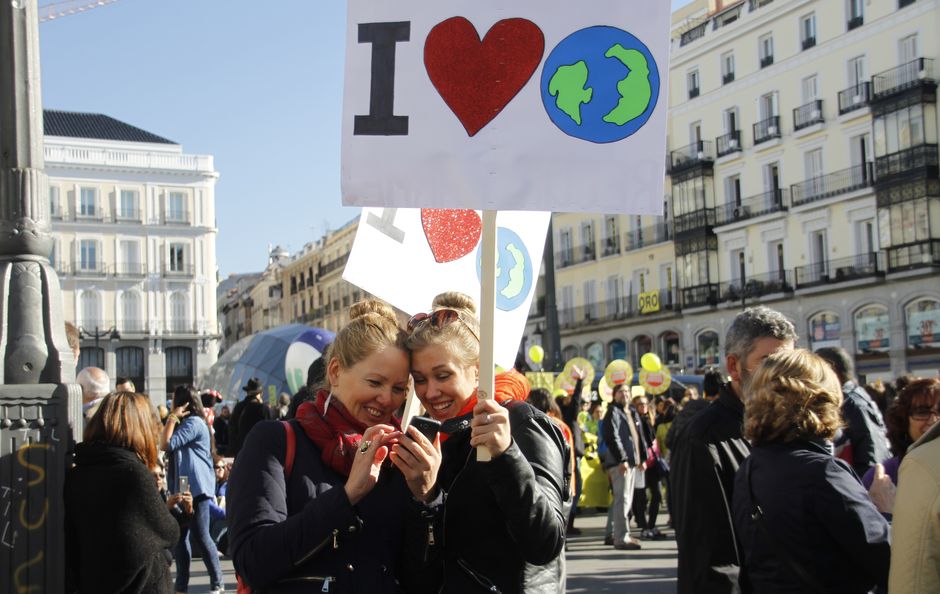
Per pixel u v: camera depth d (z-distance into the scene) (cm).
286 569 266
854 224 3731
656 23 298
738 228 4259
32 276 450
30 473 427
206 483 877
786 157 4038
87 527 403
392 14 306
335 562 275
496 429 262
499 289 476
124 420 418
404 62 304
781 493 300
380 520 283
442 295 393
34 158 460
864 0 3672
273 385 2508
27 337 444
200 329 7062
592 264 5169
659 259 4731
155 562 409
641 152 297
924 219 3416
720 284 4362
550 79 300
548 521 270
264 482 278
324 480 283
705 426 365
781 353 322
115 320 6844
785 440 312
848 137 3750
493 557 287
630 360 4881
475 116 300
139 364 6906
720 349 4369
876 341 3644
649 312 4694
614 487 1171
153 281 6981
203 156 7194
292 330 2619
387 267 472
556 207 296
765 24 4122
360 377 284
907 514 215
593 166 297
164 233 7038
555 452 296
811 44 3931
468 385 293
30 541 422
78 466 414
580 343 5219
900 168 3488
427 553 290
